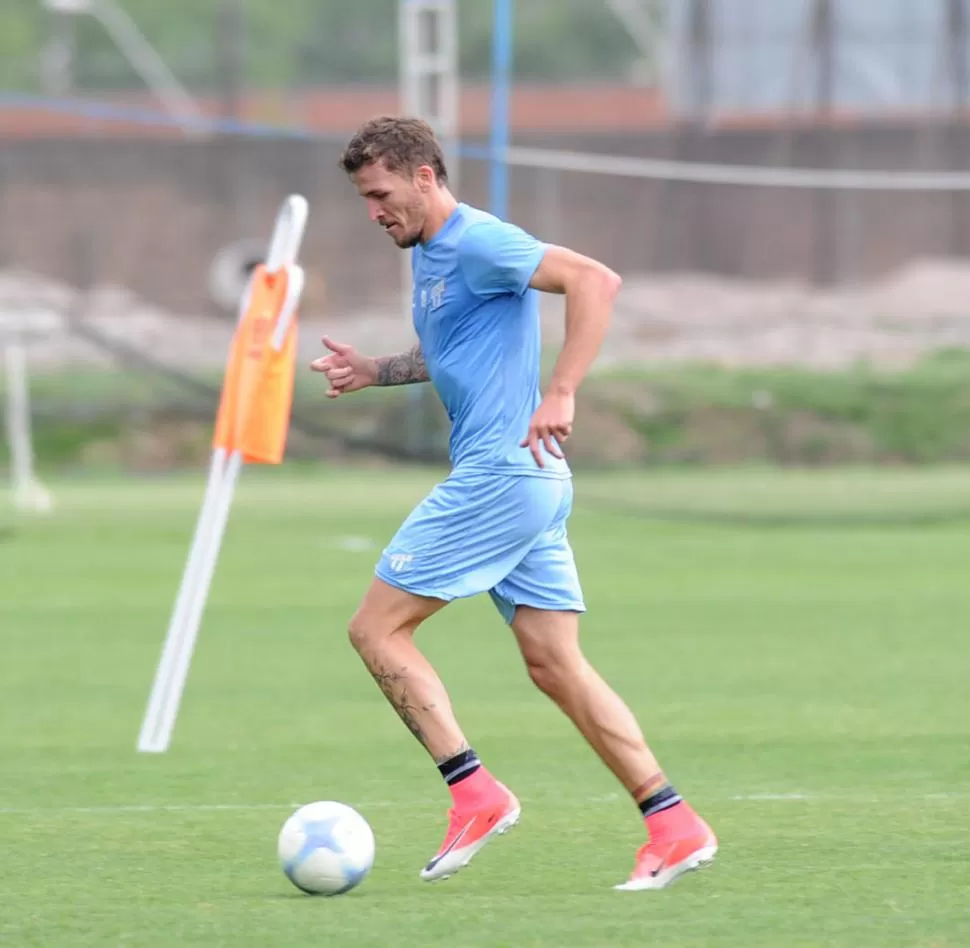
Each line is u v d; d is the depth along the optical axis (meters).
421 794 27.53
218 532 29.33
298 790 27.84
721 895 20.64
